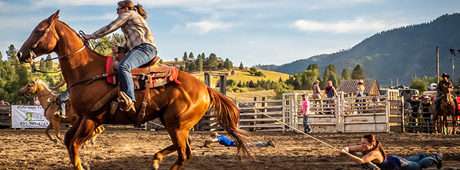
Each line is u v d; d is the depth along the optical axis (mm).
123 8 9852
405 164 10570
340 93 28469
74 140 9672
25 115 31750
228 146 17406
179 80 9891
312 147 17406
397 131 27844
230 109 10289
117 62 9680
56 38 9672
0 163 13156
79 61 9719
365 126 27453
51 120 17016
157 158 9828
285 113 28953
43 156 14789
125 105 9477
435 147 17391
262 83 127688
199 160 13633
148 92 9664
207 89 10219
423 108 27844
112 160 13734
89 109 9648
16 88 54844
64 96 16469
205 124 29672
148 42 9781
